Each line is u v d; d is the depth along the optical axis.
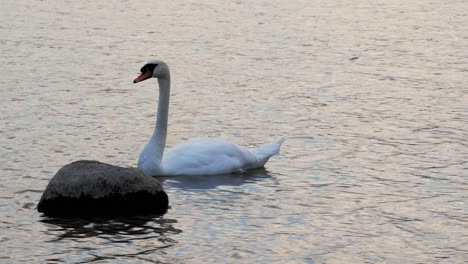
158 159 15.96
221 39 30.22
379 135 19.16
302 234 13.24
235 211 14.16
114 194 13.83
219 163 16.22
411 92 23.31
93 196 13.80
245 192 15.18
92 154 17.25
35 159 16.73
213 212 14.09
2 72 24.34
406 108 21.61
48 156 16.97
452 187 15.62
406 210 14.41
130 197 13.88
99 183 13.84
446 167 16.84
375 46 29.36
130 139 18.45
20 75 24.06
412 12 35.97
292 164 16.98
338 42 29.95
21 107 20.64
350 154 17.70
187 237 12.96
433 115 20.94
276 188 15.44
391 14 35.50
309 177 16.16
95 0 37.94
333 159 17.36
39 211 13.85
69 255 12.15
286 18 34.34
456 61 27.12
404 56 27.88
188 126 19.80
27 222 13.40
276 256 12.37
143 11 35.50
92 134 18.69
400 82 24.47
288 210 14.29
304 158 17.42
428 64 26.73
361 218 13.99
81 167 14.04
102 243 12.62
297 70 25.86
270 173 16.39
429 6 37.44
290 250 12.60
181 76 24.86
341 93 23.16
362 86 23.97
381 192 15.31
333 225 13.66
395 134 19.27
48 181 15.42
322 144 18.45
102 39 29.73
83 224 13.36
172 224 13.48
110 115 20.36
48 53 27.19
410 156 17.58
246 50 28.52
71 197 13.77
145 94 22.61
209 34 31.06
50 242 12.62
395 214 14.21
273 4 37.69
